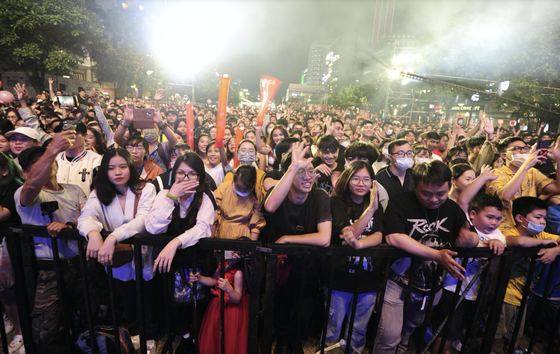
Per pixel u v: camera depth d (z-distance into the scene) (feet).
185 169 7.29
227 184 9.90
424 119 167.94
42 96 39.11
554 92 67.97
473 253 7.20
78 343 7.95
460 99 136.05
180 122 21.83
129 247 8.29
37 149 7.77
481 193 8.67
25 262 7.38
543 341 10.36
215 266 8.49
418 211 7.79
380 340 8.59
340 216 8.33
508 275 7.54
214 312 8.38
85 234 6.91
